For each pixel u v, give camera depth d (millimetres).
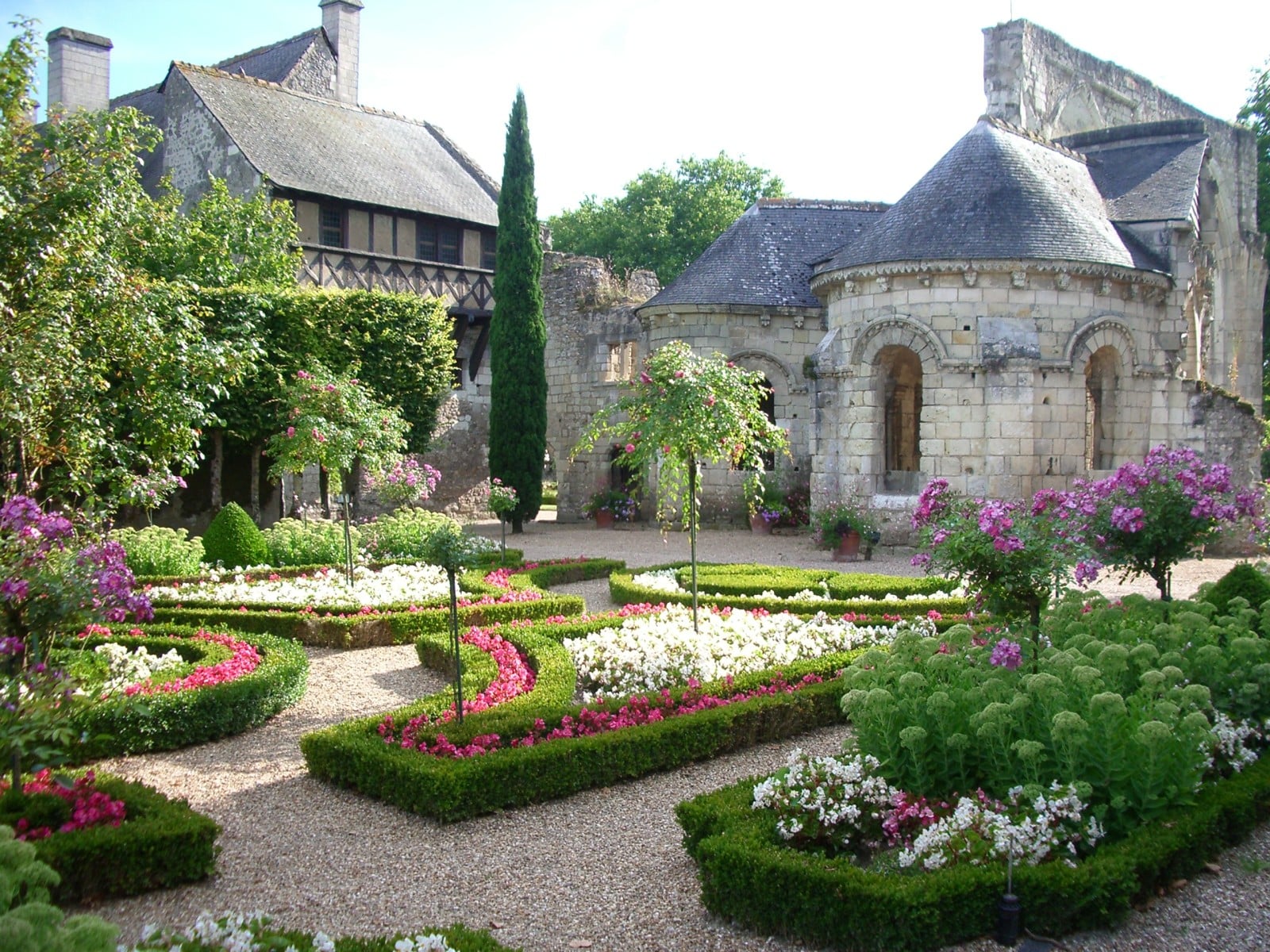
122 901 5766
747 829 5738
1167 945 5059
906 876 5336
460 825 6898
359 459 19422
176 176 29094
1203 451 21125
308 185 26828
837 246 27156
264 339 22500
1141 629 8562
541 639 10656
